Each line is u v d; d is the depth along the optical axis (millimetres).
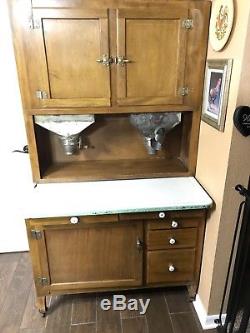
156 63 1582
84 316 1796
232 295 1541
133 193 1677
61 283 1726
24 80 1561
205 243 1712
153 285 1812
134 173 1865
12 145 2045
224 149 1434
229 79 1350
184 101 1676
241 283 1463
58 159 2020
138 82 1606
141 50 1549
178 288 1994
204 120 1667
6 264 2230
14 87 1903
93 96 1611
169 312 1820
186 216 1629
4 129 1997
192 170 1875
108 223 1603
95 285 1748
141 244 1667
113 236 1646
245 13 1198
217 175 1525
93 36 1501
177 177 1879
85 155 2025
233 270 1570
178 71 1609
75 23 1473
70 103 1609
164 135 1822
